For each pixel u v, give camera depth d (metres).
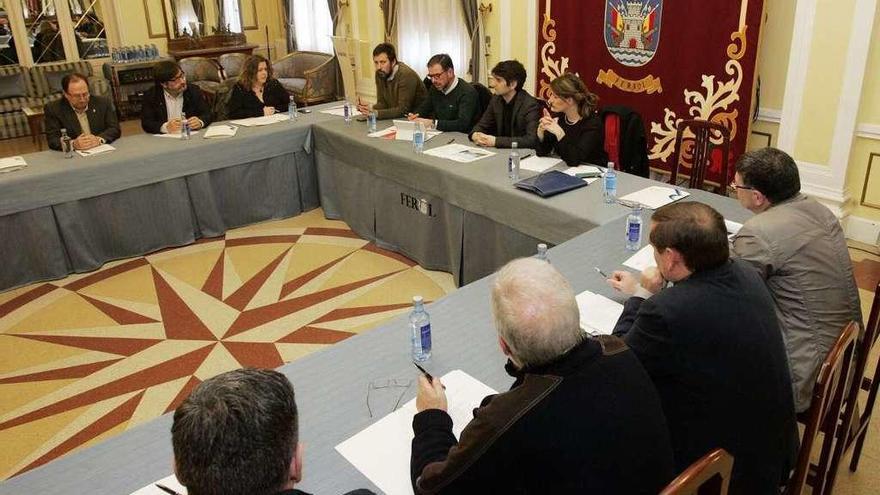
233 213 4.50
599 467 1.11
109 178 3.87
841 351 1.47
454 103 4.27
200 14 7.99
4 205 3.58
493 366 1.79
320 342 3.18
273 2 8.51
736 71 4.14
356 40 7.11
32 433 2.62
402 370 1.79
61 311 3.55
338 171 4.43
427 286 3.69
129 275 3.94
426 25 6.23
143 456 1.51
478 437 1.13
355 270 3.92
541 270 1.23
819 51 3.75
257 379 0.98
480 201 3.24
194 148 4.12
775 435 1.50
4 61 7.03
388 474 1.42
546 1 5.05
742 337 1.43
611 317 1.96
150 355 3.12
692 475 1.04
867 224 3.95
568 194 3.00
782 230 1.89
